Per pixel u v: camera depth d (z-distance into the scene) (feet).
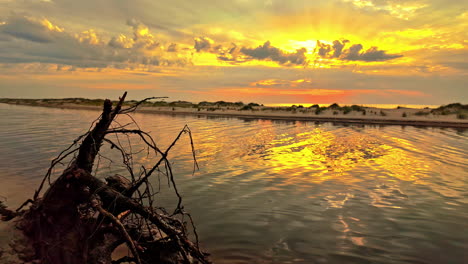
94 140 14.03
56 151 44.83
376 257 15.87
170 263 15.31
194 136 67.21
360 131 80.69
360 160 41.34
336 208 23.16
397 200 24.91
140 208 14.90
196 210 22.79
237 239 18.15
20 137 60.64
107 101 14.06
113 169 34.45
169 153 45.80
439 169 35.83
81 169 14.08
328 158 42.65
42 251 13.33
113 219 13.57
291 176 32.58
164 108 239.71
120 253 16.79
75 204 14.15
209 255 16.28
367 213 22.18
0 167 34.68
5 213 15.42
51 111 182.70
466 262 15.29
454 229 19.27
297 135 70.13
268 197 25.71
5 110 189.26
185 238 15.76
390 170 35.35
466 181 30.48
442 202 24.34
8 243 13.28
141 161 39.47
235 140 60.95
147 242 15.88
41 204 13.84
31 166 35.32
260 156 43.96
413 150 49.65
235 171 34.81
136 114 164.96
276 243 17.61
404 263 15.29
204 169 35.70
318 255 16.22
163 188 28.22
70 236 13.76
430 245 17.25
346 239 18.10
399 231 19.10
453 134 74.69
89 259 14.03
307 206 23.63
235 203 24.21
